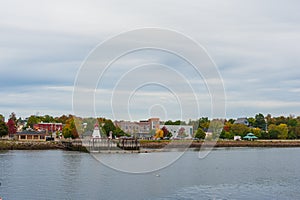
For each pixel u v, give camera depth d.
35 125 188.62
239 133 172.50
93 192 47.47
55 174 62.50
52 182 54.34
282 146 158.75
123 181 55.41
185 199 44.03
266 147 154.88
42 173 63.72
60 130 177.88
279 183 54.81
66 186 51.25
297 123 194.50
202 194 46.72
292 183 54.75
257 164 82.69
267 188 50.72
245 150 133.25
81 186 51.22
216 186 51.94
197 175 62.59
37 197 44.69
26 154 104.75
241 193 47.31
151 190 48.88
